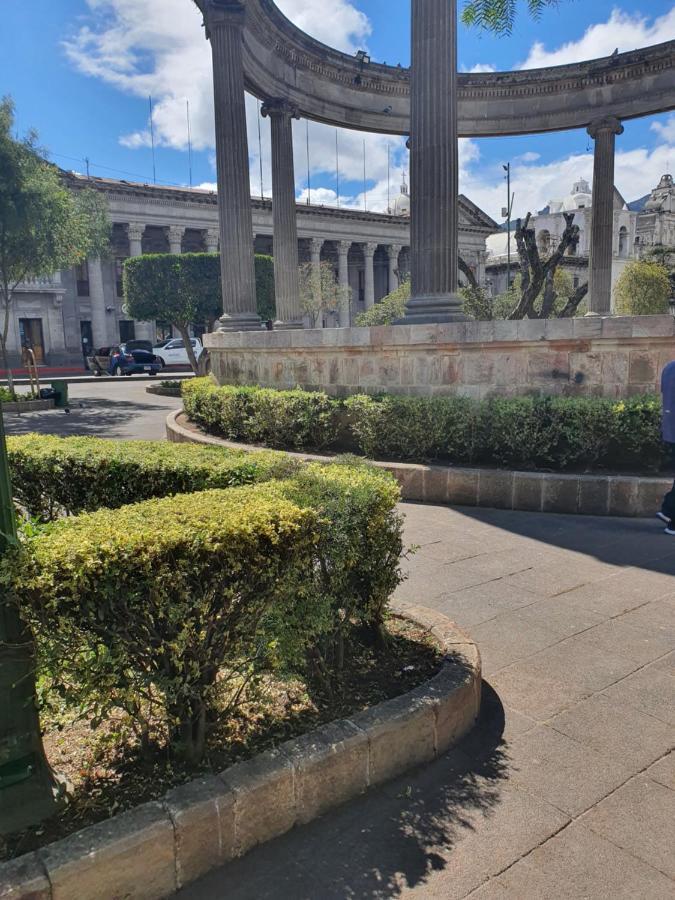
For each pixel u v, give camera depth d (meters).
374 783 2.69
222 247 12.32
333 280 51.56
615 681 3.49
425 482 7.32
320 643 3.07
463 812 2.54
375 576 3.30
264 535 2.59
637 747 2.93
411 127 8.94
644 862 2.29
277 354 10.89
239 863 2.30
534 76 15.77
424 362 8.95
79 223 21.34
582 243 62.91
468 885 2.20
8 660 2.22
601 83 15.48
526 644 3.92
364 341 9.34
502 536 6.04
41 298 43.31
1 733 2.21
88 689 2.32
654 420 6.97
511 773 2.77
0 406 2.26
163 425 14.61
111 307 47.03
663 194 66.12
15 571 2.19
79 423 15.12
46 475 5.20
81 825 2.27
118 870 2.07
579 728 3.08
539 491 6.83
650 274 31.41
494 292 58.78
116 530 2.45
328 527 2.93
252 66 12.80
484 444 7.56
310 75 14.54
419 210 8.91
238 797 2.30
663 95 14.82
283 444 9.33
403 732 2.75
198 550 2.42
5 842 2.20
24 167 17.72
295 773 2.45
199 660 2.51
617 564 5.29
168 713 2.54
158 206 45.31
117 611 2.34
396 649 3.47
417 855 2.33
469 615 4.34
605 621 4.23
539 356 8.18
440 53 8.60
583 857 2.31
